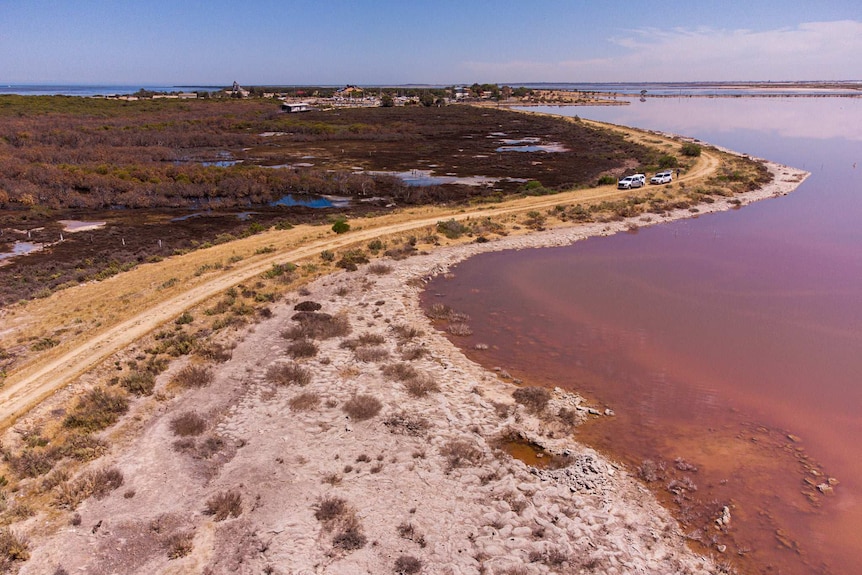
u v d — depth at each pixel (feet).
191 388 70.03
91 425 60.70
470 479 53.98
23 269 119.24
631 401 69.56
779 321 91.66
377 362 77.82
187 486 52.24
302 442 59.41
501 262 126.52
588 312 97.40
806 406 67.67
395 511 49.44
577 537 46.88
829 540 47.52
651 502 51.85
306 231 148.97
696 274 115.24
